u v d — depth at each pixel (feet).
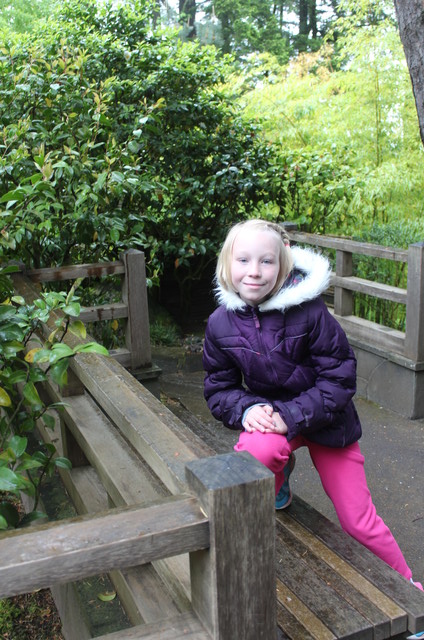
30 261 11.88
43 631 6.97
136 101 17.38
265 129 22.30
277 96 23.13
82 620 5.33
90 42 16.69
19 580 2.71
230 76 24.72
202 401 13.41
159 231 18.15
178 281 19.03
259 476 3.04
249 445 5.16
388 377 12.79
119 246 12.39
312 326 5.28
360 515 5.73
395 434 11.76
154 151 17.71
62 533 2.89
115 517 3.00
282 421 5.19
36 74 11.51
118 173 10.29
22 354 8.16
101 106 11.65
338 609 4.85
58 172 9.64
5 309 5.40
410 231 15.25
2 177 10.09
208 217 18.72
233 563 3.07
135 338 10.83
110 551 2.85
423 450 11.11
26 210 8.32
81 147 10.75
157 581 4.64
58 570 2.77
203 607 3.32
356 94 21.30
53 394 7.56
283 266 5.31
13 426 7.86
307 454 11.19
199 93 18.51
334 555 5.57
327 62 27.27
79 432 6.39
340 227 19.15
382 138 20.70
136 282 10.62
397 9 10.50
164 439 3.99
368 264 15.24
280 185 18.44
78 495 6.56
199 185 17.29
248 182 17.49
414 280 11.78
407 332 12.20
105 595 5.29
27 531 2.91
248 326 5.42
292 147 22.21
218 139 18.26
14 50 12.91
